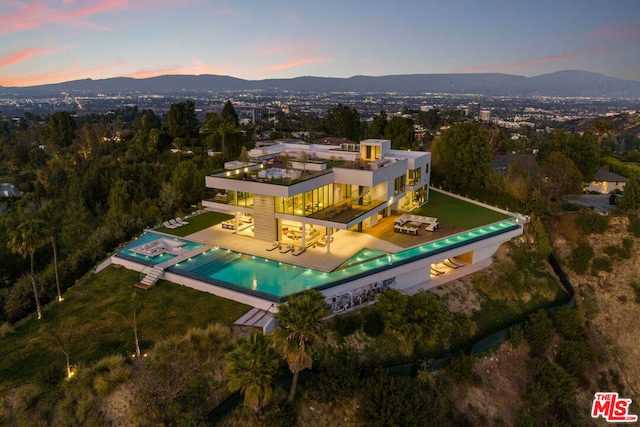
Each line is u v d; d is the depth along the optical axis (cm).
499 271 3675
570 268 4081
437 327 2681
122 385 2275
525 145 9338
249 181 3484
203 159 6931
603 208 4591
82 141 9969
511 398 2795
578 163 5219
